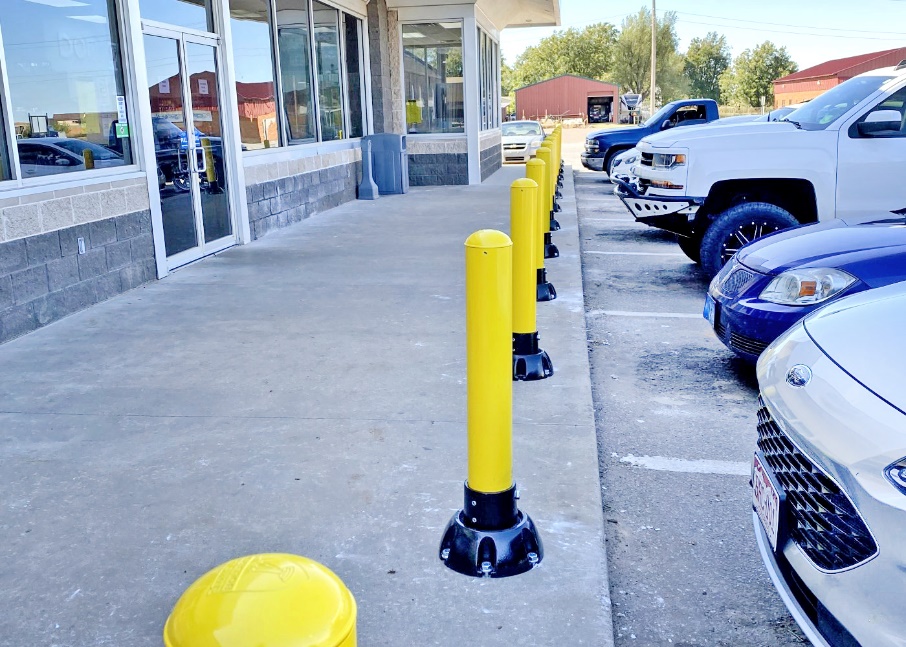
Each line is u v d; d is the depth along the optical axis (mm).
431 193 15203
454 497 3303
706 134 7250
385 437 3902
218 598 1025
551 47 105938
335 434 3949
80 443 3896
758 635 2621
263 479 3488
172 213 8086
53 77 6234
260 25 10336
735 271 4910
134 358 5219
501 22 21312
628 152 14070
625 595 2834
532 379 4668
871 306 2652
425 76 16312
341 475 3512
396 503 3260
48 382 4781
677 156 7055
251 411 4266
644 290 7594
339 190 13391
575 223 11062
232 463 3650
